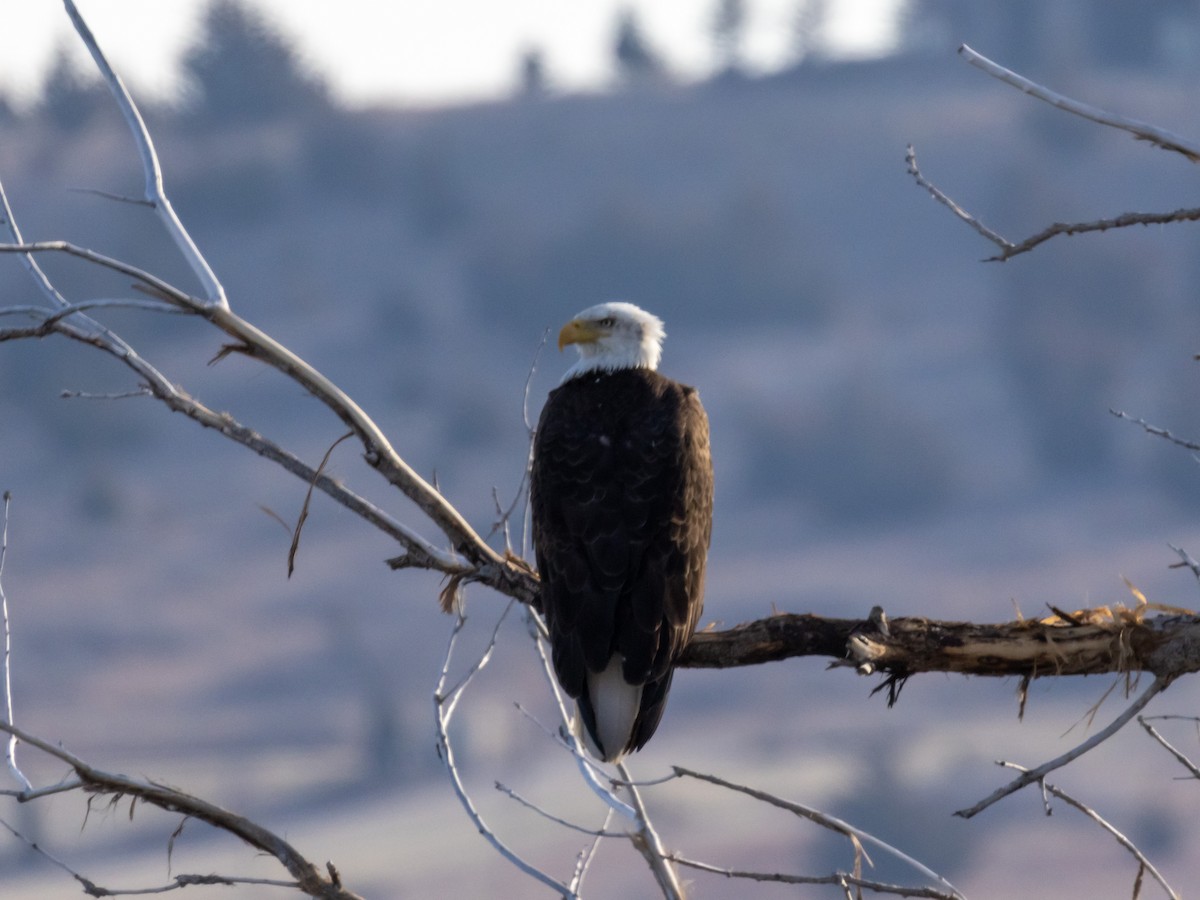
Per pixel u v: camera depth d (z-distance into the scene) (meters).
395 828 55.28
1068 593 97.25
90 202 190.62
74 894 44.56
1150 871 5.00
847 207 178.25
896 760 52.16
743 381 146.62
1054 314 141.00
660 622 6.77
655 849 4.97
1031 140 181.00
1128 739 56.88
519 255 172.00
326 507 114.25
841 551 109.69
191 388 144.12
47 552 113.12
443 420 142.88
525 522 6.76
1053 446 121.94
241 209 194.50
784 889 43.47
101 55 5.55
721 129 199.75
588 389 7.55
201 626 94.88
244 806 62.78
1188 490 109.44
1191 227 158.50
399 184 197.88
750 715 69.38
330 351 162.50
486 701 67.56
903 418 120.00
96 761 72.06
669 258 166.88
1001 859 47.12
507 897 44.03
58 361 143.62
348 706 77.81
